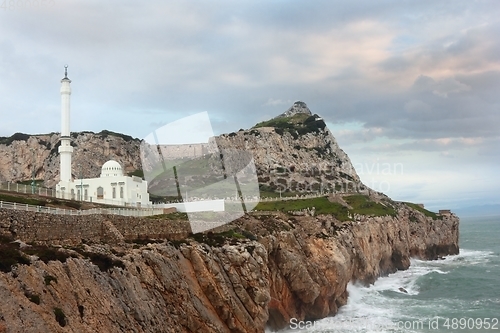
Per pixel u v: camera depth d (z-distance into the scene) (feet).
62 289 93.35
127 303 112.68
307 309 234.38
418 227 476.54
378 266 357.82
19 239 117.29
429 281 345.10
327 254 262.06
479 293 304.09
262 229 226.58
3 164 568.00
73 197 246.47
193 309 142.00
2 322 75.41
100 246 135.03
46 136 602.85
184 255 158.20
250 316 166.71
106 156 563.07
